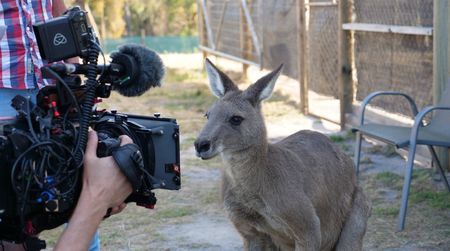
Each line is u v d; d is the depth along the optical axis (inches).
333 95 390.0
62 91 87.3
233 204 163.6
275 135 365.4
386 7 317.7
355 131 257.6
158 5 1043.3
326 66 393.7
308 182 164.9
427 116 286.0
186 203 261.6
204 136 156.1
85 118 83.7
